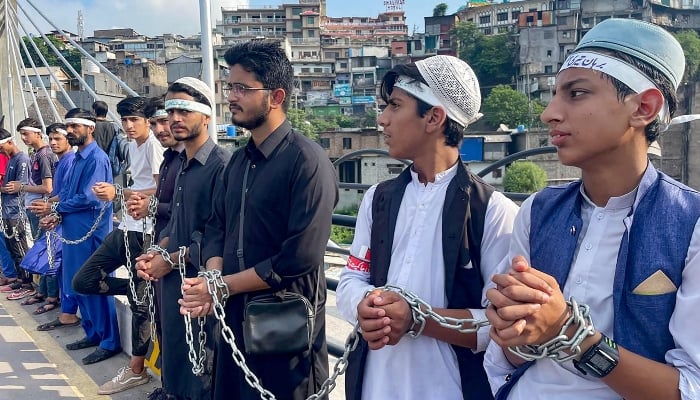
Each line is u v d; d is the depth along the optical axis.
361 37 82.94
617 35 1.18
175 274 2.90
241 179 2.33
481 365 1.66
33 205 4.55
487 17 69.81
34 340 4.65
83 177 4.29
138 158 3.89
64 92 8.26
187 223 2.85
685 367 1.10
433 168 1.73
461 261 1.64
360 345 1.80
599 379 1.15
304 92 67.00
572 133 1.21
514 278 1.10
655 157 1.37
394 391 1.69
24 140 6.14
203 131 2.91
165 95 2.99
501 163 3.90
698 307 1.08
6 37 9.65
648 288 1.13
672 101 1.21
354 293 1.74
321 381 2.34
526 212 1.43
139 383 3.73
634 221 1.18
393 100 1.74
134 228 3.69
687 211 1.14
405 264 1.70
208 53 4.06
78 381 3.86
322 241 2.21
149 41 71.62
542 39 54.78
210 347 2.79
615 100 1.17
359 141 38.94
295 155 2.24
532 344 1.14
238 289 2.20
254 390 2.23
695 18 56.72
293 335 2.14
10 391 3.71
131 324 4.04
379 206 1.82
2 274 6.71
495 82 58.75
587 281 1.24
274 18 80.62
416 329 1.56
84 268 3.74
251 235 2.26
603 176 1.23
